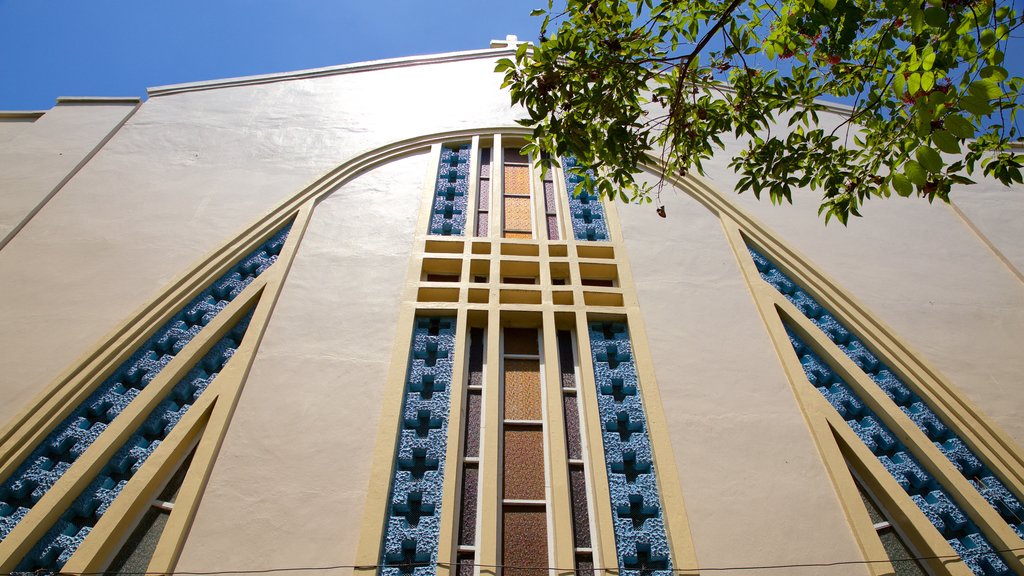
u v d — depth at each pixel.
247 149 8.81
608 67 5.86
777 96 6.31
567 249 7.56
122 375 6.03
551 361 6.37
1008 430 6.14
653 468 5.59
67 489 5.08
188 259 7.18
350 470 5.38
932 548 5.18
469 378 6.34
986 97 3.99
